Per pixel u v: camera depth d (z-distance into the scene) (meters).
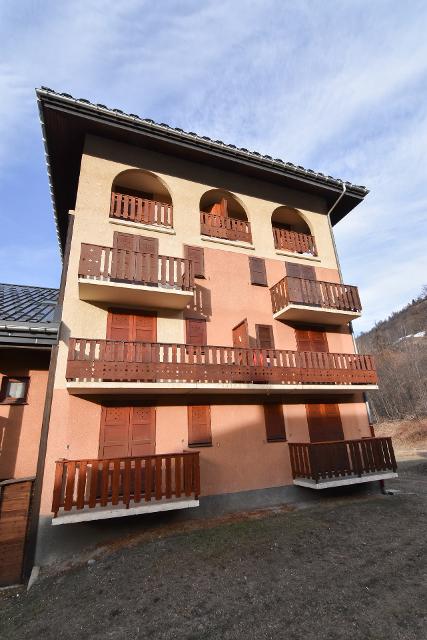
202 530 8.59
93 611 5.57
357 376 12.40
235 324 12.34
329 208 16.64
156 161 13.03
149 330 10.96
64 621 5.39
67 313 9.85
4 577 7.05
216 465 10.27
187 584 6.14
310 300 12.81
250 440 11.00
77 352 9.32
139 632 4.96
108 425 9.39
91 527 8.24
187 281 10.83
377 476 11.27
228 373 10.34
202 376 9.97
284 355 11.58
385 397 43.44
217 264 12.85
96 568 7.00
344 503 10.76
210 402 10.85
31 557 7.37
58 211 15.08
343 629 4.77
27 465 8.47
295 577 6.23
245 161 13.93
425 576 6.06
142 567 6.84
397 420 38.81
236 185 14.48
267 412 11.61
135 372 9.22
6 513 7.47
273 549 7.41
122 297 10.40
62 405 8.89
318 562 6.78
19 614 5.81
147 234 11.95
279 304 12.91
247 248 13.73
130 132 12.02
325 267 15.26
